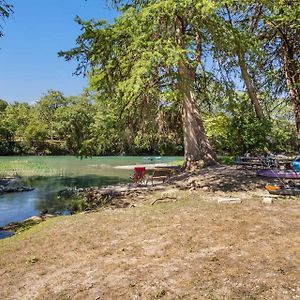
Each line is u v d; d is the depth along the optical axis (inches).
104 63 513.7
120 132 670.5
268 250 216.5
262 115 713.6
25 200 572.1
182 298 163.5
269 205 343.6
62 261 220.4
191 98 652.7
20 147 2647.6
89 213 362.9
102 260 217.6
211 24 513.3
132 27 470.9
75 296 173.0
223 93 649.6
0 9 549.3
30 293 179.5
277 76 764.0
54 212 452.1
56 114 2613.2
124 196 468.8
